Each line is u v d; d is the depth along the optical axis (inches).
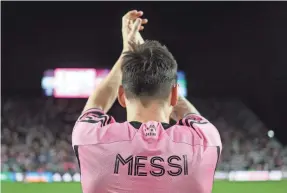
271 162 988.6
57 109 1387.8
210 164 76.5
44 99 1406.3
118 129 77.1
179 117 91.2
